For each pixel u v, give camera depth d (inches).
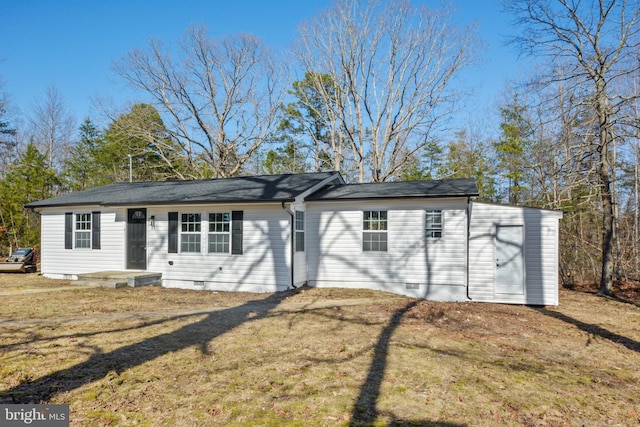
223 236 480.7
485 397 173.8
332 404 163.3
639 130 531.5
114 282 457.1
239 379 187.5
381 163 1032.8
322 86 1061.8
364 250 473.7
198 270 487.8
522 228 430.6
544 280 423.5
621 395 181.3
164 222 506.3
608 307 423.5
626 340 283.6
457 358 225.3
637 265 647.8
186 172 1140.5
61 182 1051.9
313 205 494.6
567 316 366.3
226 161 1144.2
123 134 1047.6
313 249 494.0
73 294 409.7
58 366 196.5
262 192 481.1
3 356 208.8
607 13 506.3
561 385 190.7
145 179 1181.7
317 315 331.3
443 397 172.6
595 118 527.2
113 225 532.7
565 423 153.6
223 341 248.1
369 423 148.5
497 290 434.6
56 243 569.3
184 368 199.6
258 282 464.8
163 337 253.1
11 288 451.8
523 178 890.1
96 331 262.5
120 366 199.3
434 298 446.9
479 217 442.0
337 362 213.6
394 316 334.3
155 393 170.1
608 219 535.5
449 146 1140.5
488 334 287.1
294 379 188.7
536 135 843.4
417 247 454.3
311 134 1163.9
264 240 465.1
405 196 448.5
